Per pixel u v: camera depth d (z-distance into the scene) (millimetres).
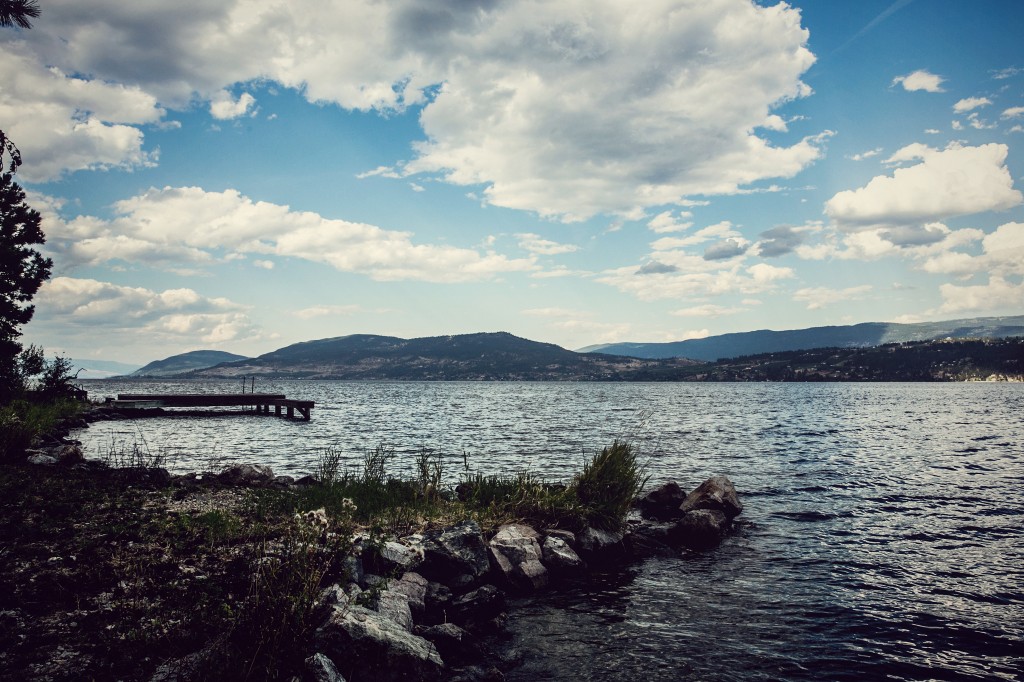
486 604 9047
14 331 29703
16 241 30000
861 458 27781
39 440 22828
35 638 6086
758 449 31391
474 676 6906
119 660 5766
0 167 16984
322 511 9875
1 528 9391
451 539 10414
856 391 163875
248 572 7469
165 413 57219
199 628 6402
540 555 11180
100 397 94438
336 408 79438
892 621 8953
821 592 10211
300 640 5984
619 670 7301
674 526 13852
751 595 10062
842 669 7410
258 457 27859
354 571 8203
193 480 16406
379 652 6387
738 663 7555
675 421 53750
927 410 72625
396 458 27859
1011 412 67938
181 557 8750
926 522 15203
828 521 15305
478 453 29938
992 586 10508
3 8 9594
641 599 9859
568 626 8711
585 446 33188
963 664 7594
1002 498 18234
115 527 9852
